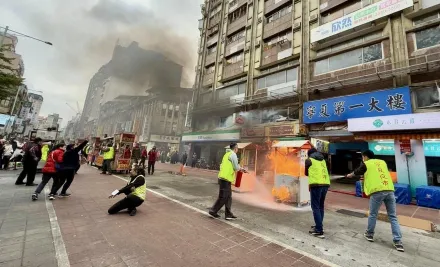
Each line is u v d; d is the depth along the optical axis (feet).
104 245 10.32
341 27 43.73
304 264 9.53
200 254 9.96
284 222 15.65
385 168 13.20
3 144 35.24
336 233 13.88
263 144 46.44
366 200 27.12
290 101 52.44
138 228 12.78
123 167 39.17
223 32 82.74
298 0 56.18
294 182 21.38
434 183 33.06
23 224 12.32
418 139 29.04
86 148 56.59
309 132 45.19
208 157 74.18
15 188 21.40
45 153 41.09
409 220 16.72
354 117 38.50
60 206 16.31
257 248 10.93
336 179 45.50
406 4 35.91
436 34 33.73
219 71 79.87
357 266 9.58
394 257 10.69
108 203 17.99
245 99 63.52
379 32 39.99
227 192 15.76
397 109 33.71
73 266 8.34
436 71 32.55
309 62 49.62
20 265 8.20
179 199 21.20
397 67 35.91
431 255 11.06
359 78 39.55
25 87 127.95
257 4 69.31
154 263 8.94
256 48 65.67
